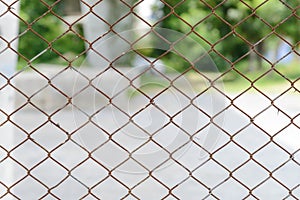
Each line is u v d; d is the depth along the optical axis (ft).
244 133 31.32
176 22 55.36
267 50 65.57
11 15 10.53
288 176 22.07
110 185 20.34
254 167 23.66
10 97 10.87
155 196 19.24
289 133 31.45
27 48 47.96
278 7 61.62
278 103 43.86
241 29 63.05
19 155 25.22
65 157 25.03
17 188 19.63
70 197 18.99
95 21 33.76
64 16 45.01
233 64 9.82
